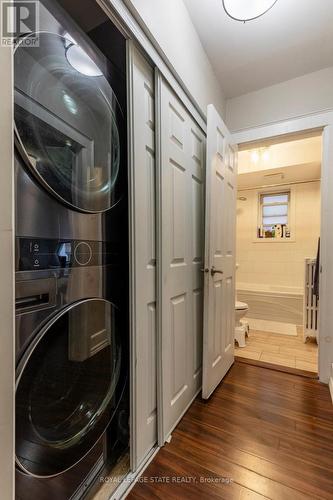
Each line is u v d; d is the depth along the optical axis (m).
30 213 0.69
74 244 0.85
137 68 1.08
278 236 4.15
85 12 1.08
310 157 3.25
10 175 0.55
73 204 0.83
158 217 1.24
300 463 1.17
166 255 1.30
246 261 4.38
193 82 1.56
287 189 4.12
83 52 0.86
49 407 0.76
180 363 1.48
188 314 1.59
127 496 1.01
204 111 1.75
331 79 1.93
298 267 4.00
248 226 4.38
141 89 1.11
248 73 1.99
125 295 1.12
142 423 1.15
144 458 1.16
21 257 0.67
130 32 1.01
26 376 0.67
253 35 1.63
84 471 0.96
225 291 1.96
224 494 1.02
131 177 1.07
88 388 0.92
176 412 1.42
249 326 3.25
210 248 1.63
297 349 2.54
